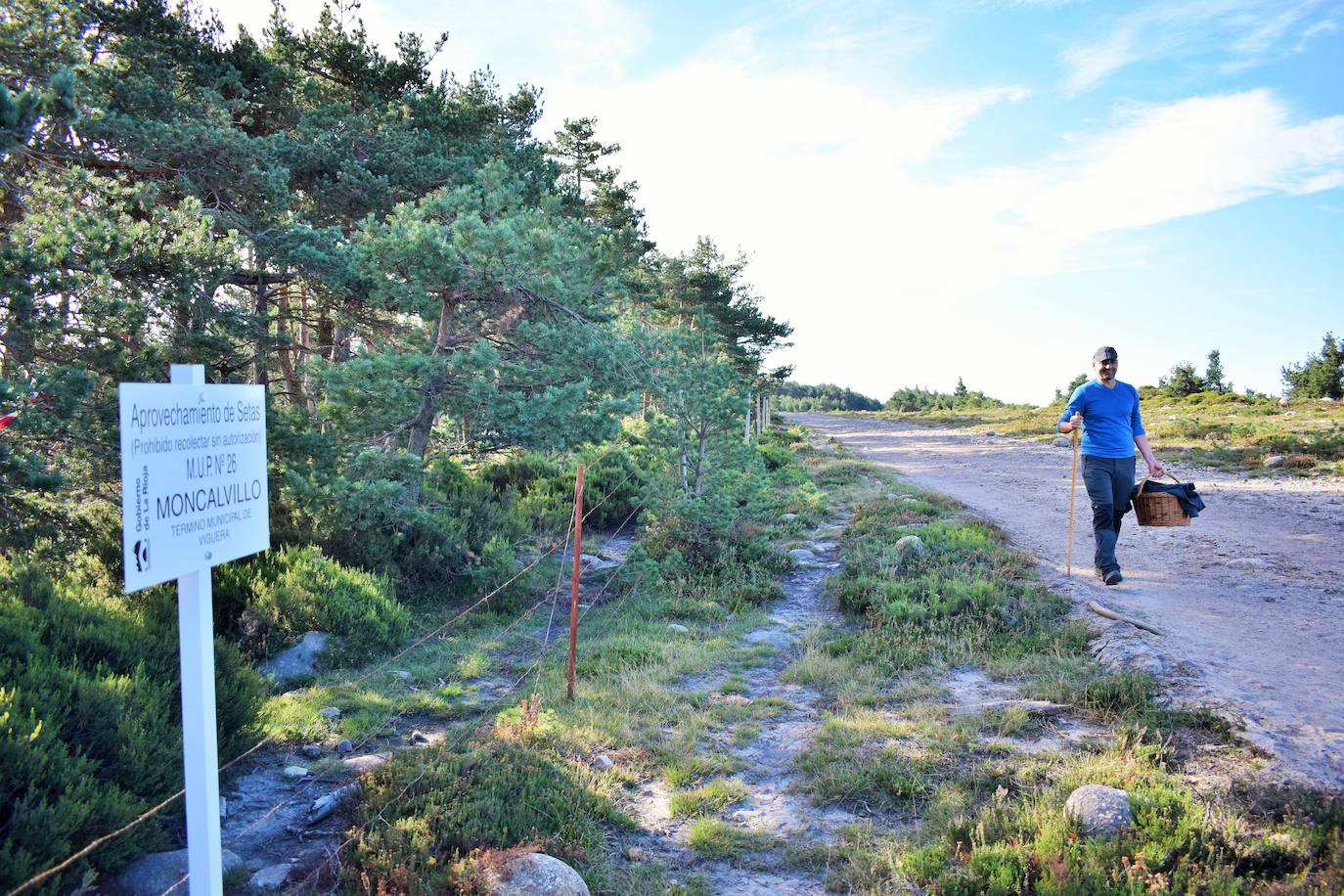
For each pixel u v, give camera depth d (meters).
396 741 6.14
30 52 12.13
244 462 3.63
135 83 13.32
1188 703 5.51
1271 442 23.56
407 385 10.30
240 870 4.18
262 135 16.84
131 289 9.85
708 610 9.52
